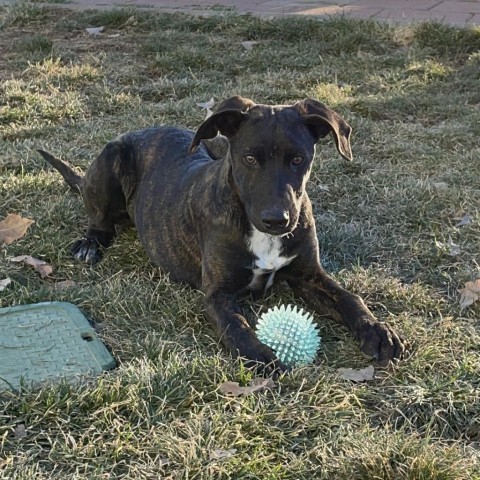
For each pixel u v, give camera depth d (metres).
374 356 1.54
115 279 1.76
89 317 1.66
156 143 1.91
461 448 1.37
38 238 1.89
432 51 3.06
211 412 1.41
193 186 1.74
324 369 1.52
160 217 1.79
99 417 1.40
